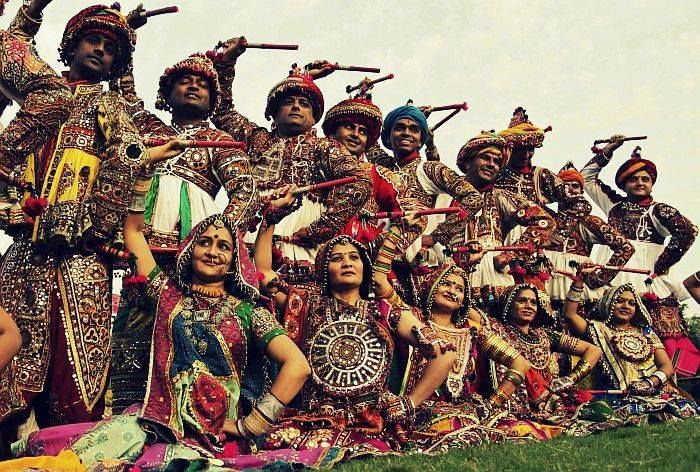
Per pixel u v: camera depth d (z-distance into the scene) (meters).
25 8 6.20
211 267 5.66
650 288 10.21
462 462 5.11
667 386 8.86
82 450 4.99
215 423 5.38
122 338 5.98
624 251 9.56
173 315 5.56
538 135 9.45
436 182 8.48
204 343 5.52
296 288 6.43
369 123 7.97
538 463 4.95
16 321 5.53
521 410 7.51
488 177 8.88
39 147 5.86
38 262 5.61
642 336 9.06
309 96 7.51
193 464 4.68
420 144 8.91
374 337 6.27
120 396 5.91
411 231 7.21
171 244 6.16
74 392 5.47
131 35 6.34
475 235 8.48
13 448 5.18
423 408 6.73
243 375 5.80
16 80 5.91
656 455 4.99
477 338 7.56
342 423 5.98
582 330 9.01
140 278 5.64
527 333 8.23
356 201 6.89
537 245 8.86
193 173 6.36
